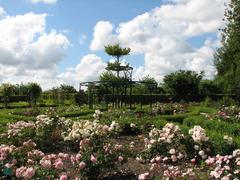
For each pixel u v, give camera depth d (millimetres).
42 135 11602
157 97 40062
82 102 33594
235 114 20078
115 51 42188
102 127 10656
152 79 41062
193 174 7152
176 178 7160
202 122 15336
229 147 9711
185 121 16672
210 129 14594
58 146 11664
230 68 32688
